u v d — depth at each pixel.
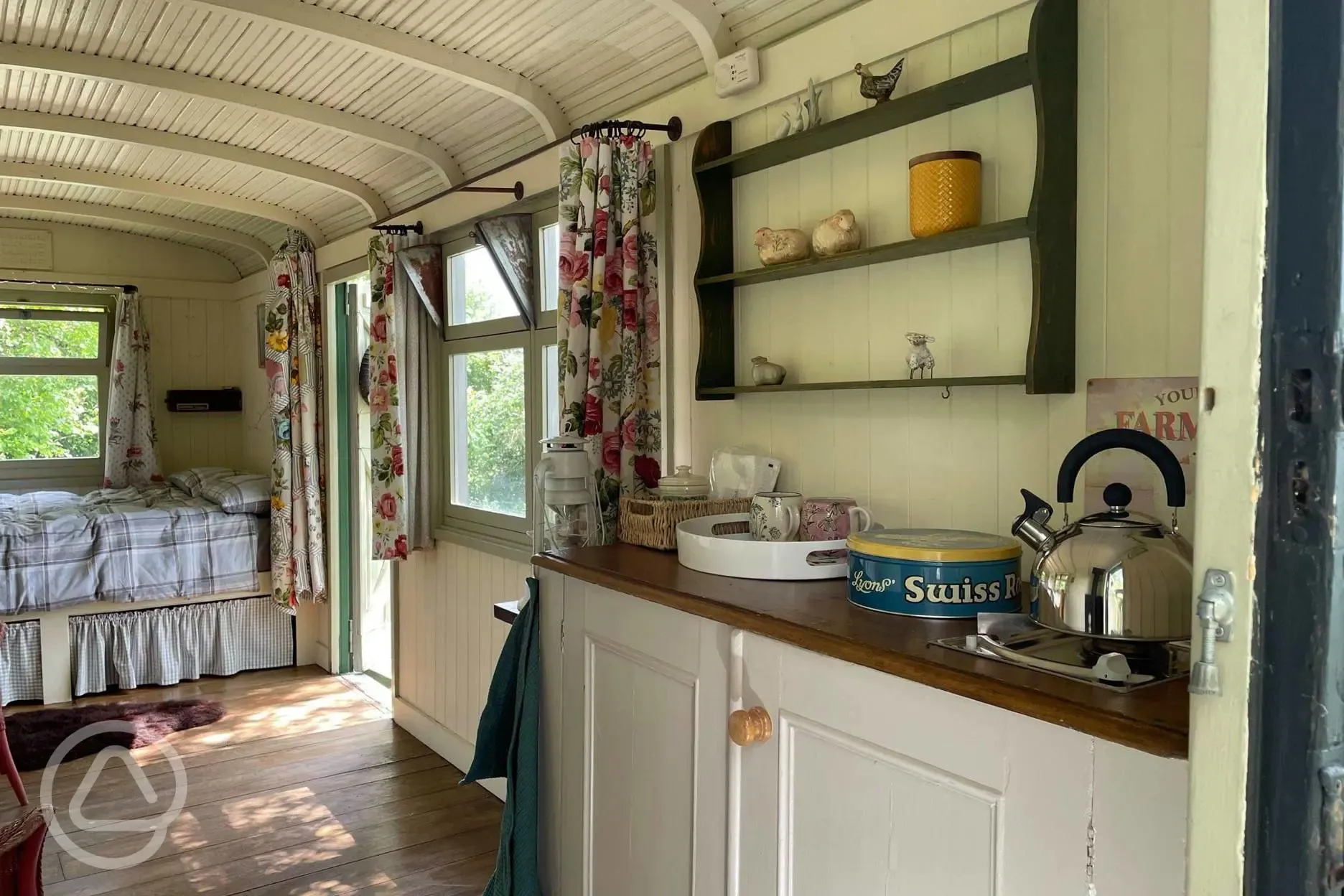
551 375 3.15
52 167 4.24
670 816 1.70
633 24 2.41
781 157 2.12
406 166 3.79
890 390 1.92
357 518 5.00
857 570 1.53
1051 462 1.63
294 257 4.80
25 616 4.46
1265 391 0.71
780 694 1.44
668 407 2.58
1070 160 1.56
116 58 2.98
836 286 2.03
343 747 3.94
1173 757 0.93
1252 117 0.71
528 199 3.14
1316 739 0.69
